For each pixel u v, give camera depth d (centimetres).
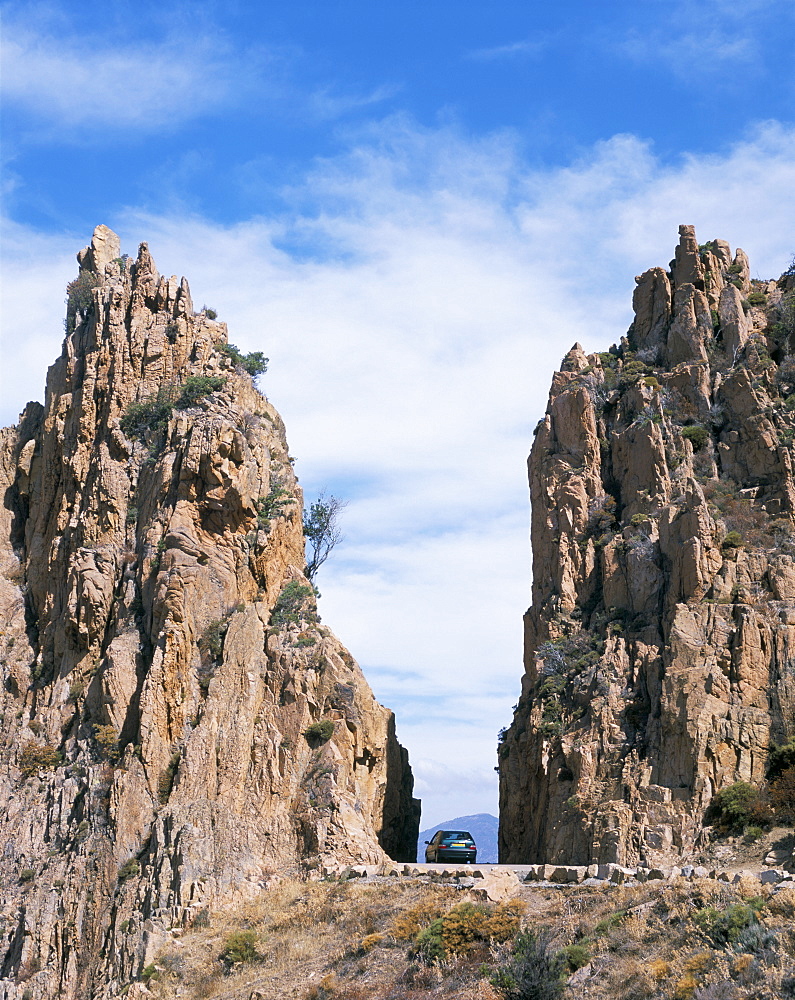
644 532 7925
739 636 6975
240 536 8250
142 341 8956
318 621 8381
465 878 6372
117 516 8431
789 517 7688
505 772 8175
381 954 5588
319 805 7350
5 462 9475
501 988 4762
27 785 7806
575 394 8662
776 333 8725
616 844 6606
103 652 8169
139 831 7262
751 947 4409
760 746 6694
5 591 8888
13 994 6850
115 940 6850
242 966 6184
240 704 7588
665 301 8950
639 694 7294
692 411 8381
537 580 8500
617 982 4591
